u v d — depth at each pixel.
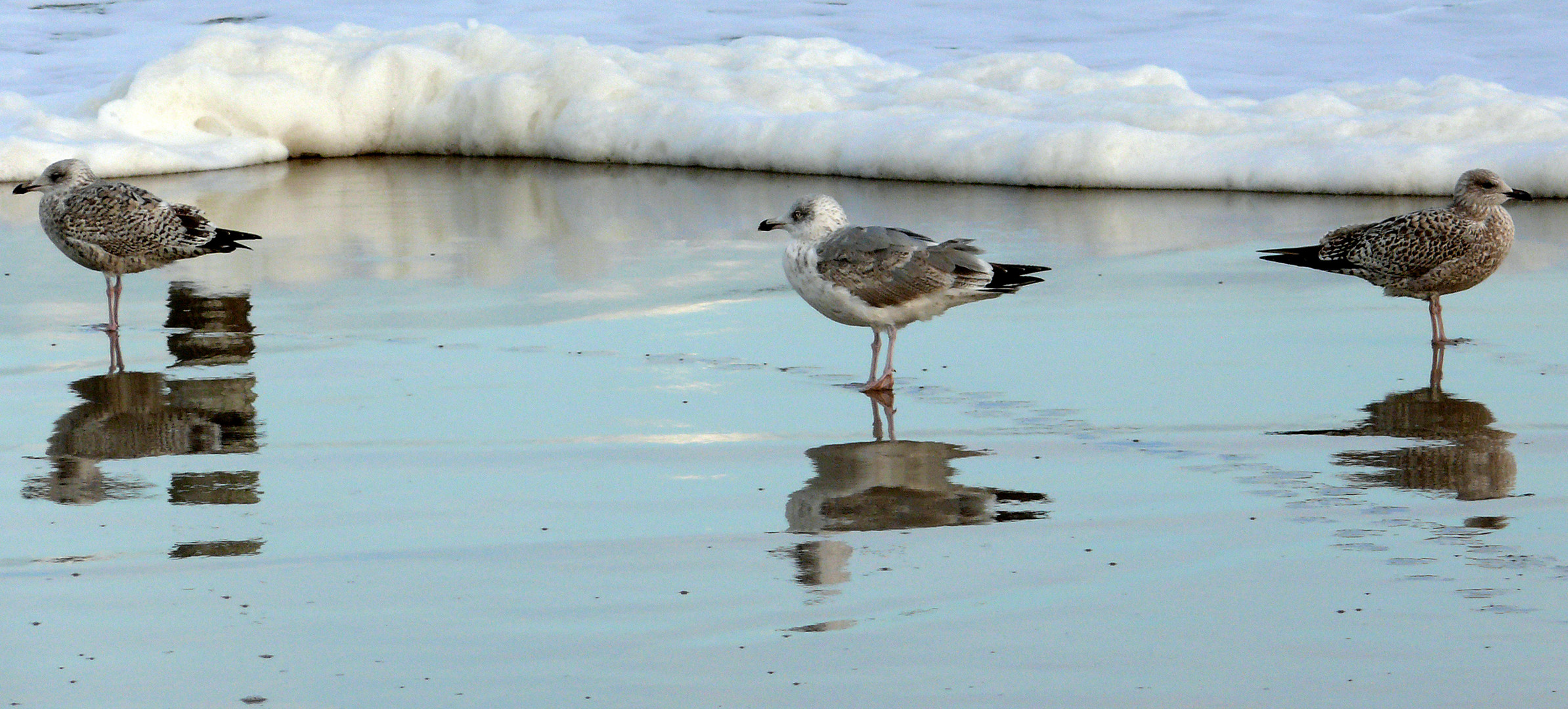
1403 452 9.67
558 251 16.45
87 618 7.19
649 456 9.80
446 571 7.79
